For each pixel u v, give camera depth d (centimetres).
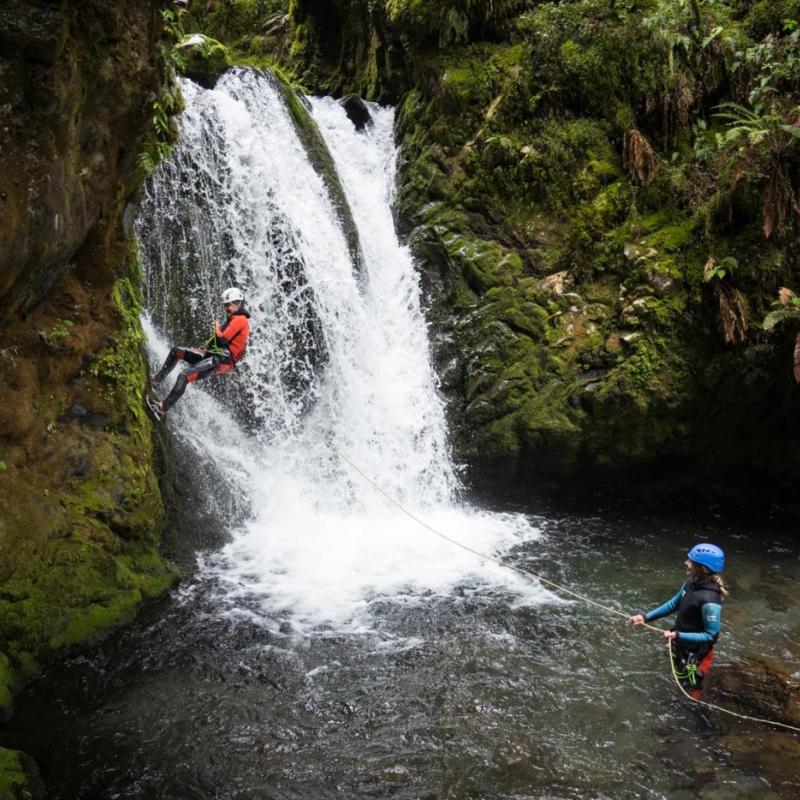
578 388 962
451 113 1099
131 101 600
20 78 475
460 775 487
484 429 1001
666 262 934
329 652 625
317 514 905
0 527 586
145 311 846
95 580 639
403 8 1102
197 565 762
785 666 612
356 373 1027
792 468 964
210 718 539
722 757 504
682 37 976
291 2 1477
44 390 648
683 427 950
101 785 473
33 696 550
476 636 656
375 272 1117
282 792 471
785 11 995
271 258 963
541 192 1044
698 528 927
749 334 898
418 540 870
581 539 889
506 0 1086
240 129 960
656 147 1012
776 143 882
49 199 514
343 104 1209
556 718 546
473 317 1039
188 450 822
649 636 661
